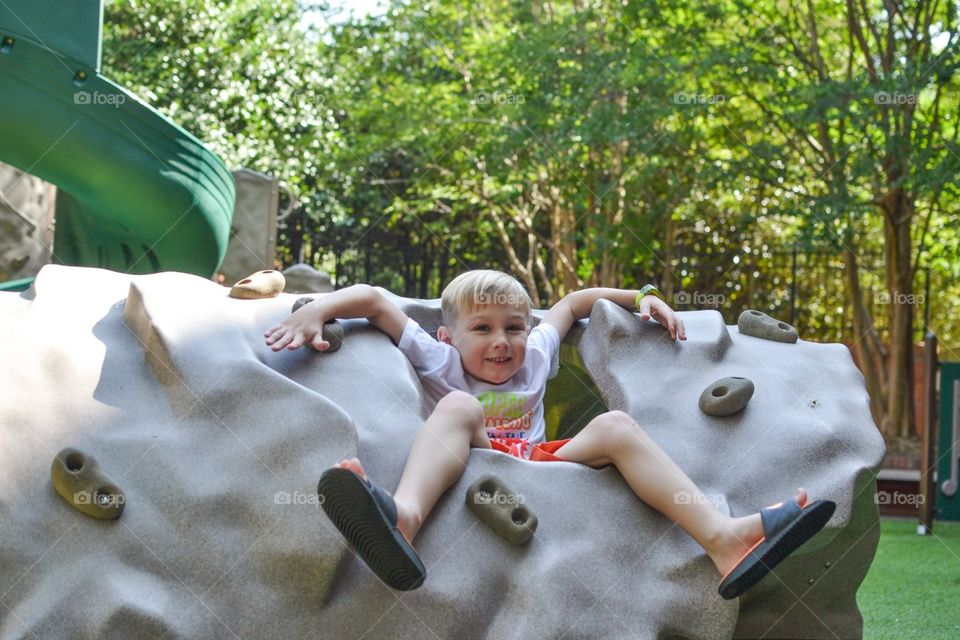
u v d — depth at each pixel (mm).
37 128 5105
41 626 2191
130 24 12547
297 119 13375
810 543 2602
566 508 2443
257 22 13219
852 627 2807
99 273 2900
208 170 5594
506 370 2945
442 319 3113
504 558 2361
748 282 13750
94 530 2312
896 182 10062
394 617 2287
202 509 2354
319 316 2740
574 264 13875
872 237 14016
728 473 2646
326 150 13422
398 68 13977
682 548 2430
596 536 2410
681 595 2365
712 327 3061
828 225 10422
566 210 13625
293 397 2482
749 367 2961
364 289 2879
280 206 13758
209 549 2322
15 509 2301
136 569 2287
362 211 15188
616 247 11977
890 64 10883
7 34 4965
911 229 12906
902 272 11281
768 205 13039
